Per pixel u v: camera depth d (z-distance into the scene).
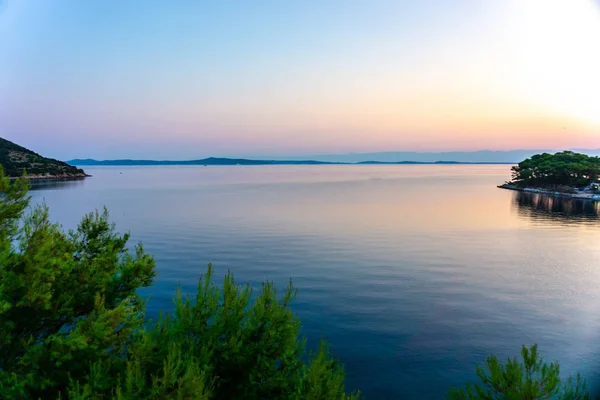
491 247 41.69
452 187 145.88
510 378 7.02
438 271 31.69
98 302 7.01
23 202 7.65
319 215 67.38
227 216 65.81
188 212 70.88
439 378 15.73
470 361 17.06
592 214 71.56
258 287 27.14
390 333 19.66
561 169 127.12
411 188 139.38
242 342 7.32
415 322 21.06
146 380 6.06
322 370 6.92
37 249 7.25
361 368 16.41
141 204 84.50
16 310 6.78
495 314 22.36
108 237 9.58
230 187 144.88
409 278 29.59
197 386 5.39
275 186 151.12
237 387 7.05
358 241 44.69
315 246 41.72
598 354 17.72
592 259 36.25
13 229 7.55
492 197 104.56
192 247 41.00
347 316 21.80
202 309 7.77
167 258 36.00
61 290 7.69
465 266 33.38
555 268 32.97
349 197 102.25
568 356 17.58
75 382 5.93
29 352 5.98
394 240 45.34
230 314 7.82
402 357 17.31
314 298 24.83
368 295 25.52
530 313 22.58
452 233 50.38
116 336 6.72
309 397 6.56
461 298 25.05
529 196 109.69
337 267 32.91
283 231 51.25
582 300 24.84
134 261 8.88
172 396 5.39
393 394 14.73
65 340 6.13
